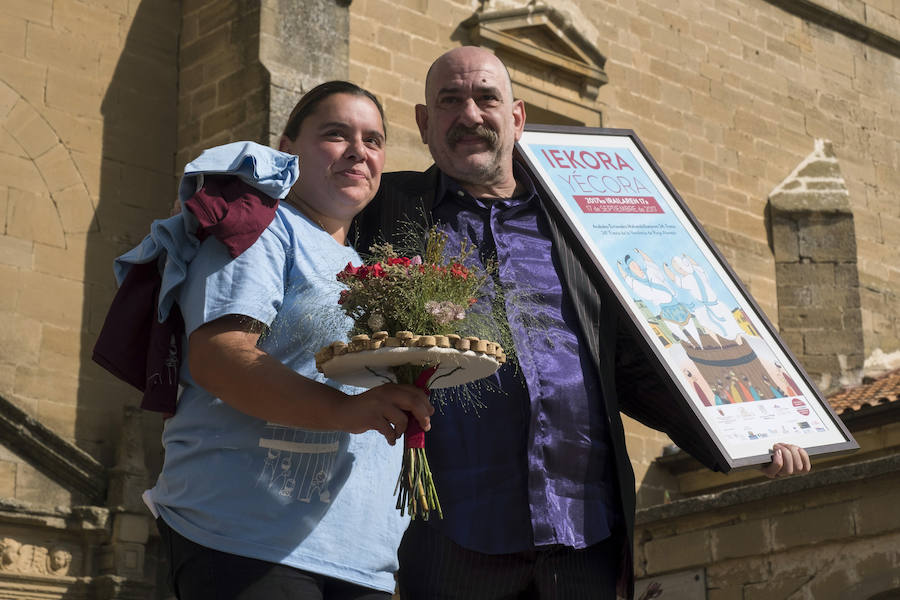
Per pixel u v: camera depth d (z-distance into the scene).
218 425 3.41
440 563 4.55
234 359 3.27
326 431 3.47
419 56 17.81
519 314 4.79
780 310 21.09
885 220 22.88
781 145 22.02
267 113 15.33
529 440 4.63
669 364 4.88
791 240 21.42
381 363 3.39
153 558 13.91
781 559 9.52
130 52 16.59
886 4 24.12
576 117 19.42
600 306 5.03
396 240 4.91
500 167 5.06
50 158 15.61
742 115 21.62
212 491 3.36
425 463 3.38
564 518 4.64
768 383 5.09
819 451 4.93
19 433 13.45
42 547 13.23
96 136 16.06
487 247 4.95
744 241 21.00
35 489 13.53
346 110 3.92
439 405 4.68
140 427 14.41
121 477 13.89
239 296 3.36
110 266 15.77
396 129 17.28
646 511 10.24
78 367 15.12
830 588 9.22
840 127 22.94
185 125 16.62
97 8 16.45
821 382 20.83
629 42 20.45
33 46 15.80
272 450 3.40
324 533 3.43
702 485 18.08
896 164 23.58
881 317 21.81
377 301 3.47
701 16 21.56
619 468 4.82
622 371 5.29
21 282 14.96
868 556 9.07
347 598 3.46
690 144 20.80
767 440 4.88
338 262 3.70
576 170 5.35
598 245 5.09
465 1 18.62
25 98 15.59
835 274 21.38
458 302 3.61
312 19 16.17
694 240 5.38
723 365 5.02
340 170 3.88
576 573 4.70
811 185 21.86
